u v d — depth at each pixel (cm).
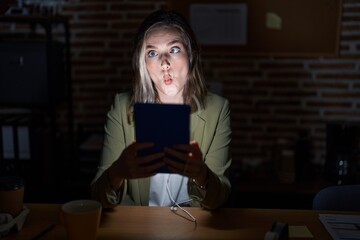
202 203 138
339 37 304
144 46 158
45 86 274
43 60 271
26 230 123
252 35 309
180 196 165
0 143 279
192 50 163
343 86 312
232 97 320
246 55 312
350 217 131
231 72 317
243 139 325
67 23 299
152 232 122
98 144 291
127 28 317
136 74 163
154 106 116
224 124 166
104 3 314
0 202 122
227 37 310
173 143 120
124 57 320
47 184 290
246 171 311
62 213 109
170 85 160
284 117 319
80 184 292
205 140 164
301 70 312
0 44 272
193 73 166
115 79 323
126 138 164
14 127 279
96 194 138
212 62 316
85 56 321
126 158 124
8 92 277
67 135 329
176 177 164
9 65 273
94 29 318
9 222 120
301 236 119
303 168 293
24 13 284
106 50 320
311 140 320
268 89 317
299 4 303
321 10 302
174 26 158
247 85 318
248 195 314
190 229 124
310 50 308
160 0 312
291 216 133
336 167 285
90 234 108
